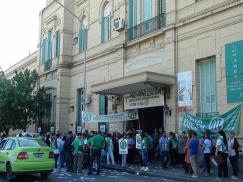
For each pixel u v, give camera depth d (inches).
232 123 655.8
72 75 1278.3
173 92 806.5
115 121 961.5
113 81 874.8
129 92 940.0
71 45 1305.4
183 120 768.9
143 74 780.0
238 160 606.9
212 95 732.7
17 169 553.3
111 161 797.9
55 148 794.2
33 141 604.7
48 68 1385.3
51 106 1334.9
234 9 681.6
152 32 883.4
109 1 1104.2
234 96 666.2
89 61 1166.3
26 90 1280.8
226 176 571.8
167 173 637.9
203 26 747.4
